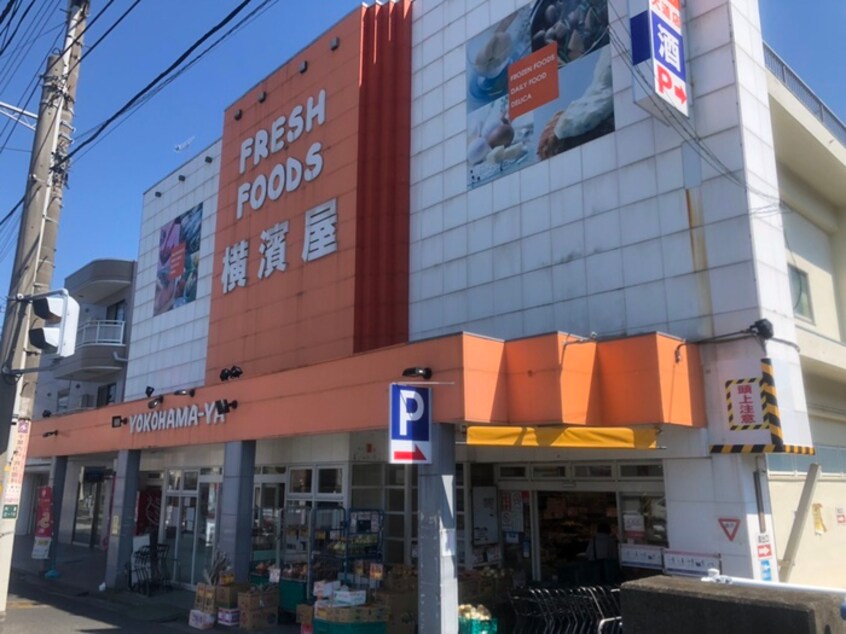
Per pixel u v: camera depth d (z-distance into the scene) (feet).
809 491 31.14
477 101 44.29
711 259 31.58
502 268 40.57
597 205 36.47
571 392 28.12
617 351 29.63
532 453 37.11
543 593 30.68
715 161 32.24
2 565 35.45
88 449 57.67
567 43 39.86
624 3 37.06
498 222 41.39
